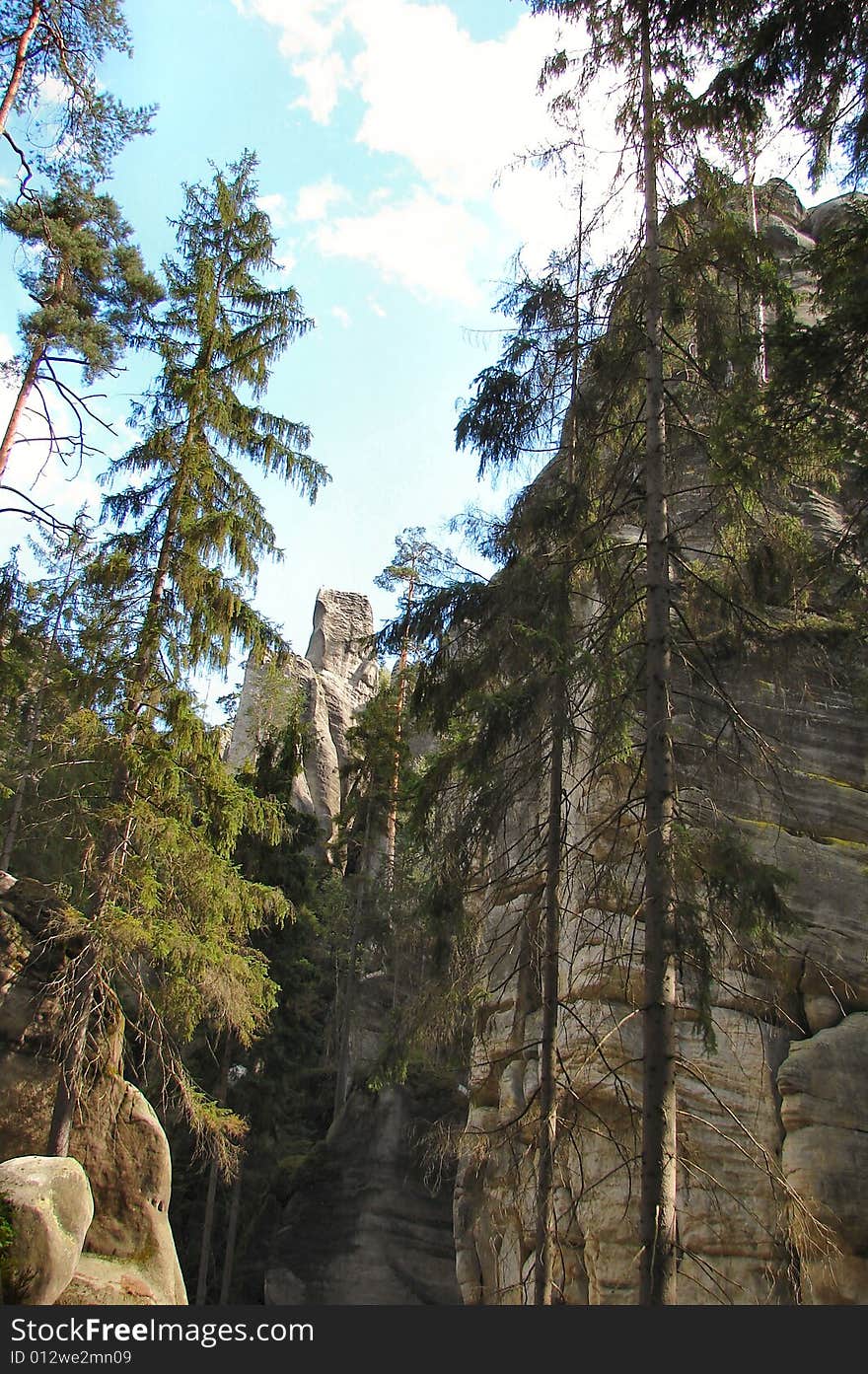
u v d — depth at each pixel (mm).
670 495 11602
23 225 17969
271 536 18469
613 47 12555
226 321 19250
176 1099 16984
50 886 15758
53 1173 11367
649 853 10148
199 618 17000
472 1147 12680
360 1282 24828
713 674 11648
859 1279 13414
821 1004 16172
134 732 15805
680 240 12500
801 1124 14906
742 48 11609
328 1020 33719
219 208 19562
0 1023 14695
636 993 16500
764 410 11234
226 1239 27906
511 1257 17672
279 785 29438
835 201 25062
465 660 12453
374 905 29609
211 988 15367
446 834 11922
